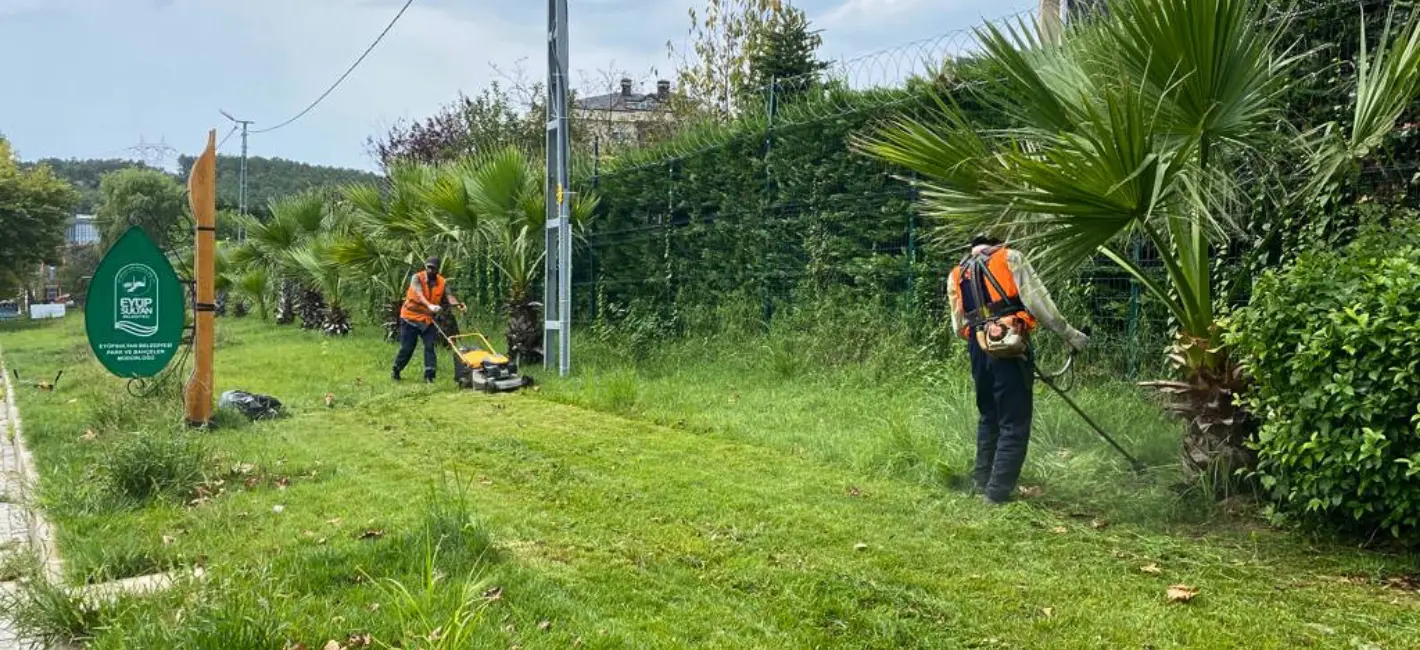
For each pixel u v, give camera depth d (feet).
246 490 19.80
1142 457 20.20
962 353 30.30
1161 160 15.64
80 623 12.21
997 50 18.08
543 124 82.84
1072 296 27.96
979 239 19.53
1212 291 22.81
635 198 47.85
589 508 18.19
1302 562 14.90
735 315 40.63
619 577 14.29
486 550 14.84
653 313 45.57
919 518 17.46
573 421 28.35
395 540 15.03
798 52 66.18
